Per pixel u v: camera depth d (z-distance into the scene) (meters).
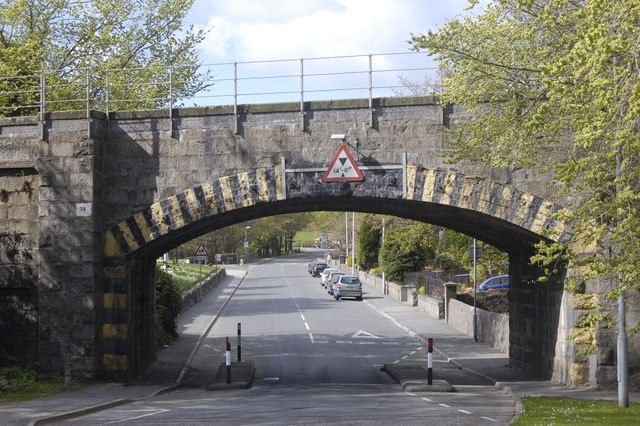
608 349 18.97
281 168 19.81
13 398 16.83
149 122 20.33
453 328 37.34
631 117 10.02
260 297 58.94
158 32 33.62
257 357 28.03
